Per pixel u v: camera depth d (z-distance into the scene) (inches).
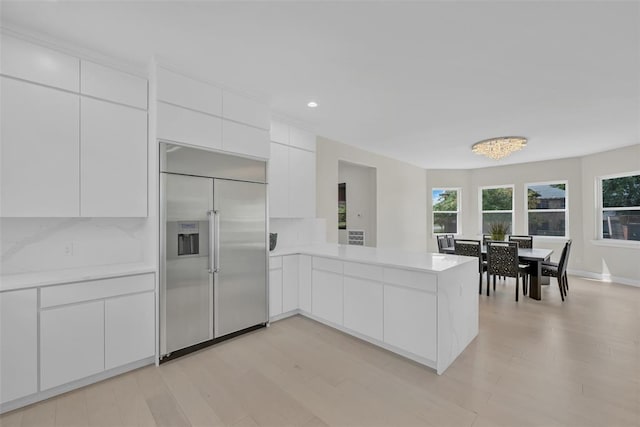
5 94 79.0
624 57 91.9
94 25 79.3
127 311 91.7
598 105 131.3
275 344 112.0
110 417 71.8
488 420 70.4
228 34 83.3
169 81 101.3
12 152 80.0
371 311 110.3
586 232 233.9
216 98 114.1
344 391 82.3
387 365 96.2
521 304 162.6
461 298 105.4
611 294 182.4
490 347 109.0
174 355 103.1
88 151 92.0
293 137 154.1
